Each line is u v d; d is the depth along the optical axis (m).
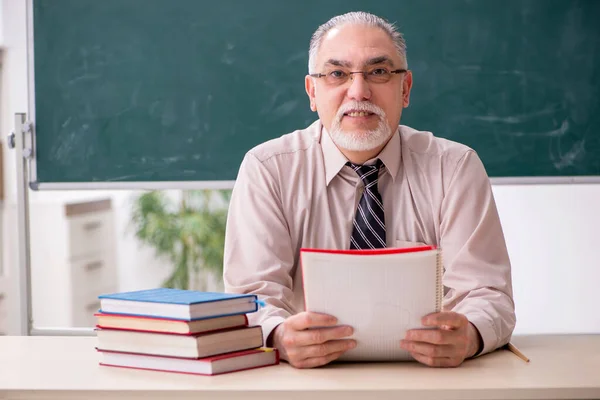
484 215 1.79
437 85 2.88
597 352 1.53
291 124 2.89
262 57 2.89
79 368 1.41
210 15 2.89
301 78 2.89
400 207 1.85
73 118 2.92
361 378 1.31
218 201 6.25
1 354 1.54
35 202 6.56
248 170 1.88
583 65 2.86
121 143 2.92
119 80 2.91
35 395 1.27
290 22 2.88
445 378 1.31
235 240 1.85
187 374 1.35
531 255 3.26
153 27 2.90
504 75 2.87
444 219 1.81
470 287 1.70
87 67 2.92
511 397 1.24
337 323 1.38
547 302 3.26
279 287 1.74
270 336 1.49
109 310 1.43
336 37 1.78
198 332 1.35
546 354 1.51
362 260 1.36
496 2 2.86
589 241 3.24
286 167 1.88
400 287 1.36
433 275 1.35
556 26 2.86
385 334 1.38
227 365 1.36
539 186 3.25
